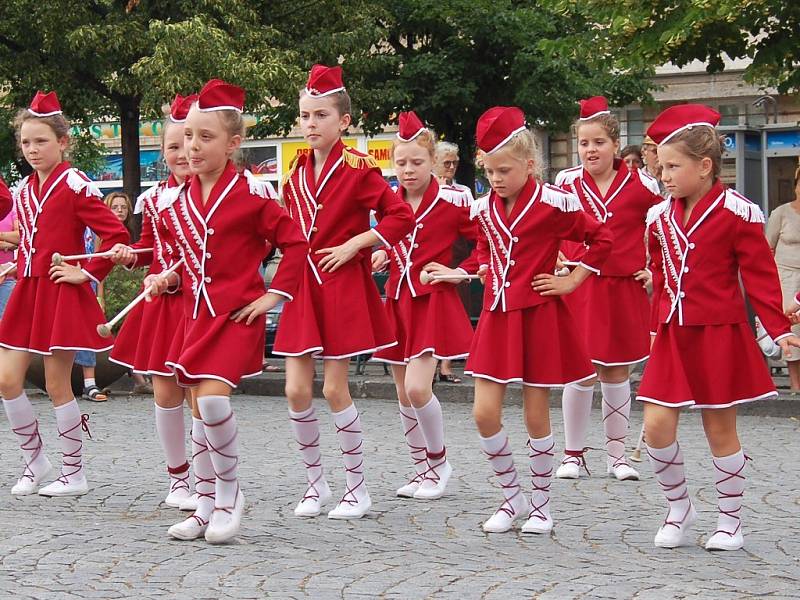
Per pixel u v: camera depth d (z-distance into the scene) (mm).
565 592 6184
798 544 7328
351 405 8242
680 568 6719
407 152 9062
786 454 10781
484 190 24797
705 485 9211
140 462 10359
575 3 16703
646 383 7223
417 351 8883
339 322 8188
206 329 7211
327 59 21875
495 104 23547
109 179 32094
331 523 7965
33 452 9094
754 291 7113
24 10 20828
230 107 7246
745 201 7125
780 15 15633
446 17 22656
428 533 7656
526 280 7680
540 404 7699
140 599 6098
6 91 22453
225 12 20391
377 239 8133
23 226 9109
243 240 7254
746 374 7160
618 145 10023
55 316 8938
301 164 8469
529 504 8289
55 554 7012
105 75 21312
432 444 8859
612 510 8367
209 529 7285
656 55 16266
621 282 9812
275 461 10398
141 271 15930
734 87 28203
